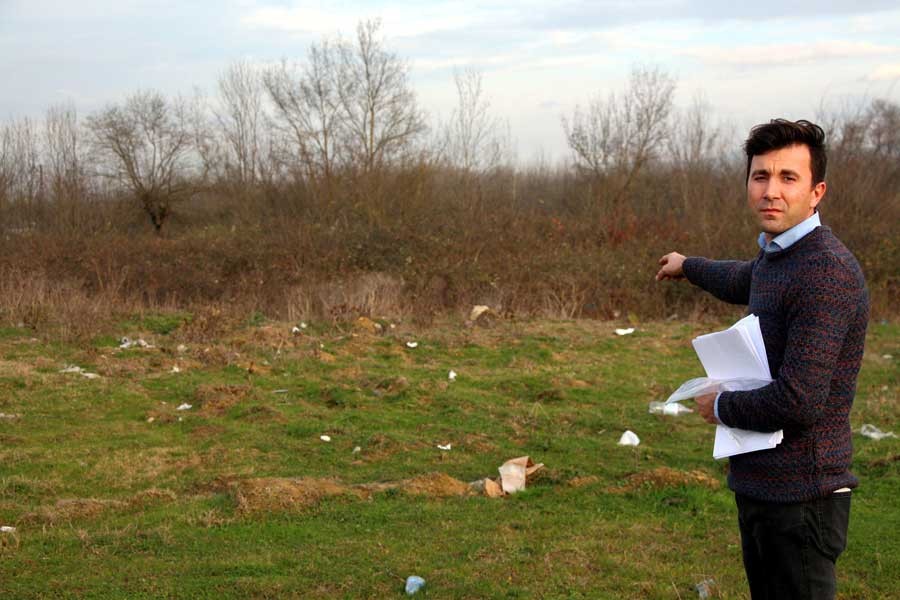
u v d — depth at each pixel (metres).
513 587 4.57
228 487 6.30
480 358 11.28
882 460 6.75
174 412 8.45
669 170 28.16
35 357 10.66
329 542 5.21
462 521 5.61
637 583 4.65
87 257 17.55
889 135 26.72
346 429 7.82
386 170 25.05
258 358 10.89
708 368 2.82
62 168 27.75
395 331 13.04
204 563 4.84
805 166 2.67
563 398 9.20
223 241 19.25
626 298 15.56
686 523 5.60
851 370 2.63
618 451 7.32
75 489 6.33
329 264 16.97
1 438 7.47
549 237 19.83
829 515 2.65
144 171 31.03
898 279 16.36
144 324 13.21
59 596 4.41
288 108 27.66
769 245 2.74
